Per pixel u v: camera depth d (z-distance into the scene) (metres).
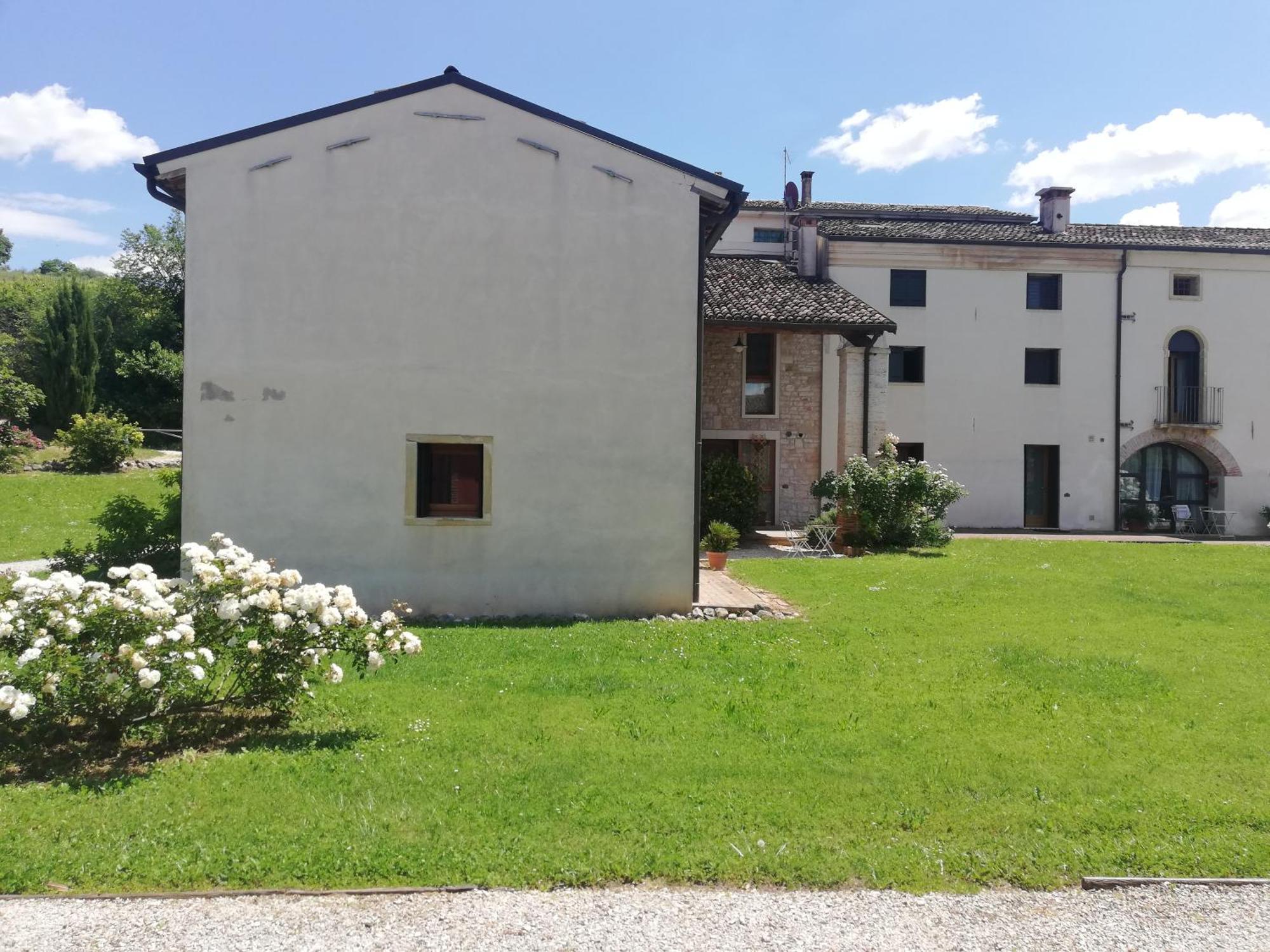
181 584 6.17
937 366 26.25
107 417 28.73
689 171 10.84
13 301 41.38
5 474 25.53
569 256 10.71
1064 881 4.24
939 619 10.70
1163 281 26.97
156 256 44.00
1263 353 27.38
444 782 5.20
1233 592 13.12
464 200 10.58
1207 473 27.92
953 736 6.32
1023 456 26.62
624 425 10.77
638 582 10.79
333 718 6.44
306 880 4.07
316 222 10.40
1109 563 16.48
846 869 4.26
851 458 21.44
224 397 10.30
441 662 8.19
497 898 3.96
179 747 5.79
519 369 10.62
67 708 5.41
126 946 3.54
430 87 10.59
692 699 7.09
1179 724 6.76
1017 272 26.52
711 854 4.36
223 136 10.28
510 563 10.59
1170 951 3.67
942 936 3.75
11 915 3.75
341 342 10.41
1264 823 4.91
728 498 19.77
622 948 3.60
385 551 10.43
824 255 25.83
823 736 6.21
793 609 11.33
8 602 5.37
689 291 10.88
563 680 7.60
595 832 4.59
